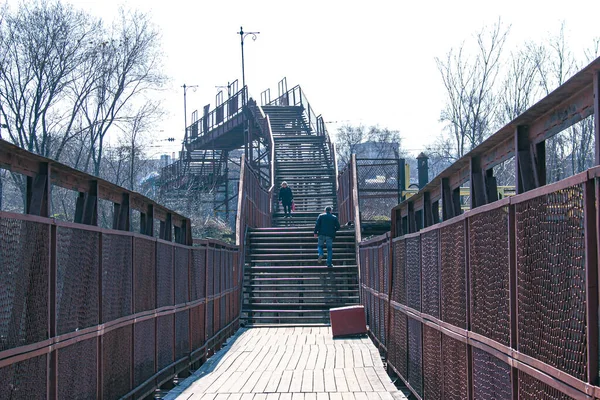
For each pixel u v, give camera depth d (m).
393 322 10.91
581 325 3.43
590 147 22.97
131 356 7.92
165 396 9.19
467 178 6.83
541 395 4.05
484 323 5.37
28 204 5.50
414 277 8.78
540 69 30.64
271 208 28.53
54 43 26.17
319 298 18.98
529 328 4.25
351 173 22.66
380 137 63.34
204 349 12.23
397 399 8.76
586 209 3.31
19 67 26.08
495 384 5.07
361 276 18.02
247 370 11.20
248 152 39.59
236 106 39.50
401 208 11.05
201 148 45.00
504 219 4.83
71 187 6.41
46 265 5.43
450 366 6.64
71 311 6.00
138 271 8.25
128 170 35.06
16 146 4.92
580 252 3.45
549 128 4.71
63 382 5.77
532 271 4.20
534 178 5.00
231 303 16.64
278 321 18.95
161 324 9.40
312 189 31.47
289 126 40.28
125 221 8.02
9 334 4.71
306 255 20.92
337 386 9.66
